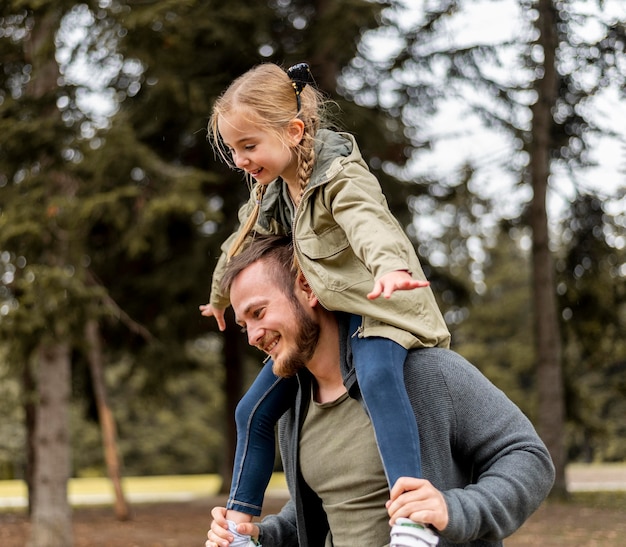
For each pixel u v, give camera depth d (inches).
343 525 83.4
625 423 1386.6
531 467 75.3
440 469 77.8
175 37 408.2
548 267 619.2
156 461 1429.6
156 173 432.1
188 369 676.1
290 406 90.1
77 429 1371.8
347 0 521.0
